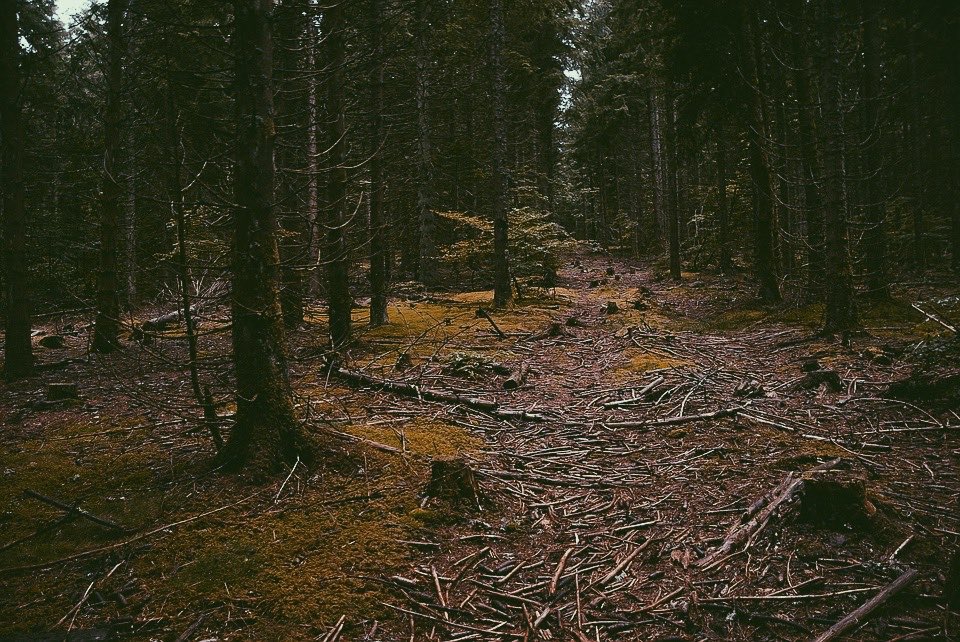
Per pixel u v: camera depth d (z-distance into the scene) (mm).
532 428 6203
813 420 5918
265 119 4707
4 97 8500
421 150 18469
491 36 14672
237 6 4609
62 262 12125
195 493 4453
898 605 3080
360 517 4148
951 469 4645
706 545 3834
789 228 15984
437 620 3164
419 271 19141
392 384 7281
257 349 4789
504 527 4164
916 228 17609
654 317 13188
